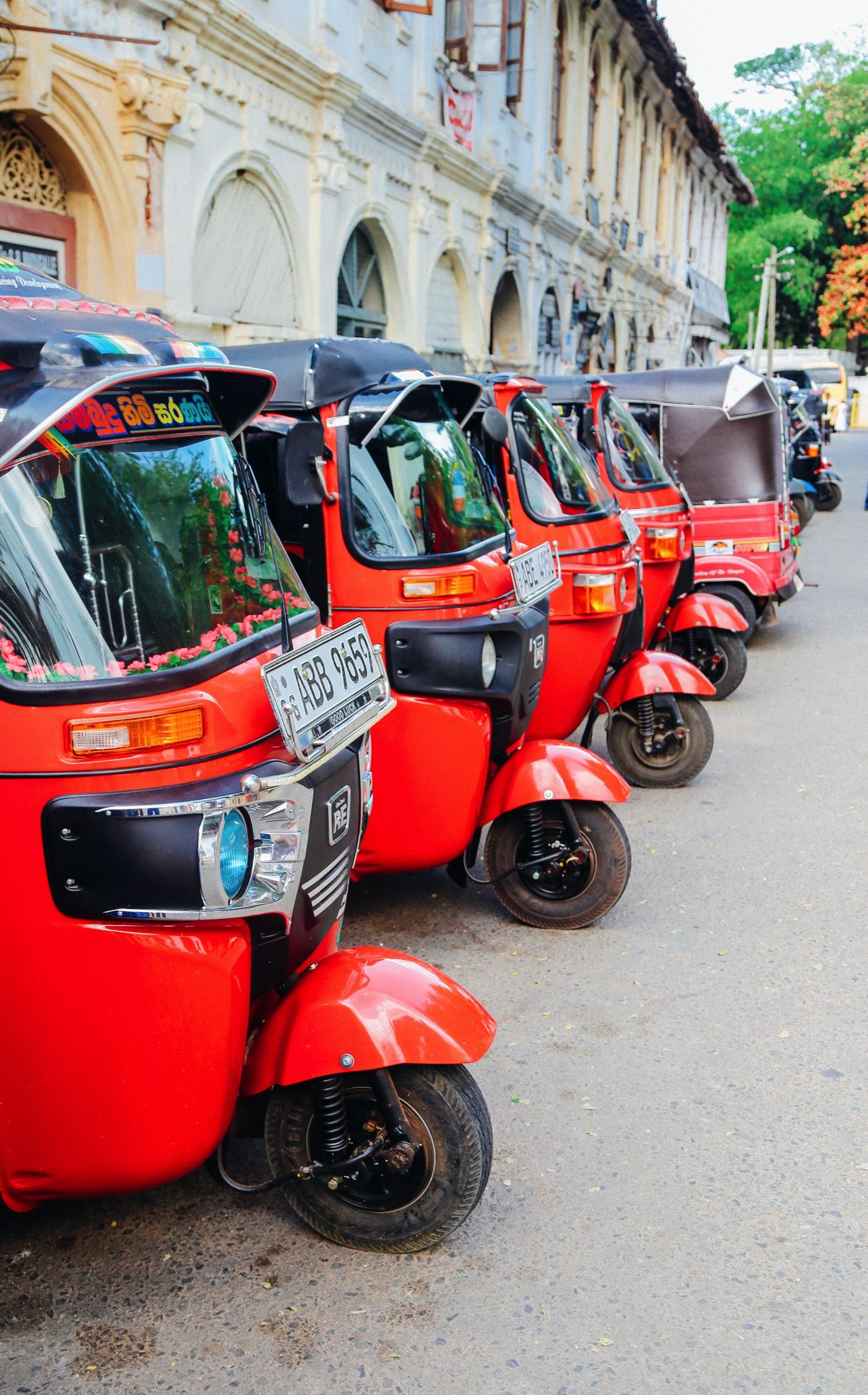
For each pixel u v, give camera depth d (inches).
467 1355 103.7
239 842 98.3
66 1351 104.0
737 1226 120.6
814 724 318.3
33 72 282.5
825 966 179.3
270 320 428.5
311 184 442.9
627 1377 101.2
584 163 852.0
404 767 169.5
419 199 549.0
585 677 224.5
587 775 180.9
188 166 354.9
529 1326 107.0
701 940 188.4
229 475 116.8
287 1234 119.7
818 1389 99.8
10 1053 97.7
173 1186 127.6
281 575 122.2
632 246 1016.9
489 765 189.9
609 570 218.1
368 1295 111.0
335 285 470.3
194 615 104.0
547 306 803.4
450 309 634.8
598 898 187.8
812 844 231.1
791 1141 135.2
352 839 118.3
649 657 251.9
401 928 193.2
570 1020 162.7
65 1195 104.7
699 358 1482.5
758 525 372.2
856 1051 154.7
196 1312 108.8
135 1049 97.4
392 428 173.9
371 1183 116.5
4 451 90.9
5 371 96.0
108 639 96.1
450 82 573.0
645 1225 120.9
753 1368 102.2
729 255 1921.8
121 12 315.9
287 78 407.8
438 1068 112.3
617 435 291.0
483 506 183.6
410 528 170.6
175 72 343.9
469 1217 121.4
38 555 94.1
